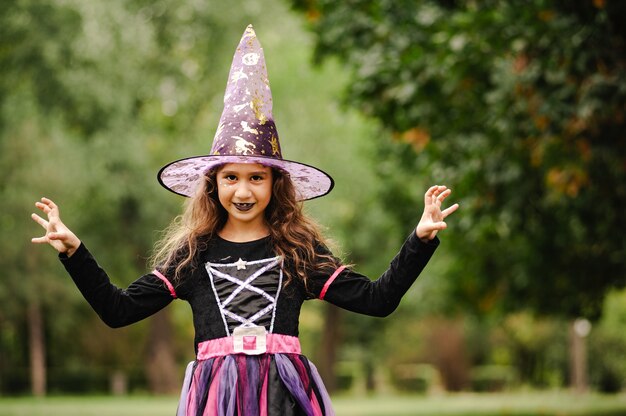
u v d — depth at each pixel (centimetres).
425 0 1023
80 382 3778
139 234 3147
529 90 869
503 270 1612
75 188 2800
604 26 831
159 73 1950
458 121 1055
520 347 3953
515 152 998
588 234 1223
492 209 1059
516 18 919
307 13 1095
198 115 2603
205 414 389
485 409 2150
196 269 414
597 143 888
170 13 1850
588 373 3619
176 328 4262
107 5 1595
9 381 3638
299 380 397
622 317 3494
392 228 1781
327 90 2777
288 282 410
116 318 403
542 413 1802
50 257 3119
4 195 2762
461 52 955
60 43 1405
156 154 3000
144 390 3844
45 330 3694
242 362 395
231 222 425
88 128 1569
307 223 429
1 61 1445
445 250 1612
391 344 4128
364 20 1045
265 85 426
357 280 412
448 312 2027
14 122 1819
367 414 1984
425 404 2631
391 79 1004
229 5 1944
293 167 419
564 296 1622
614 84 818
